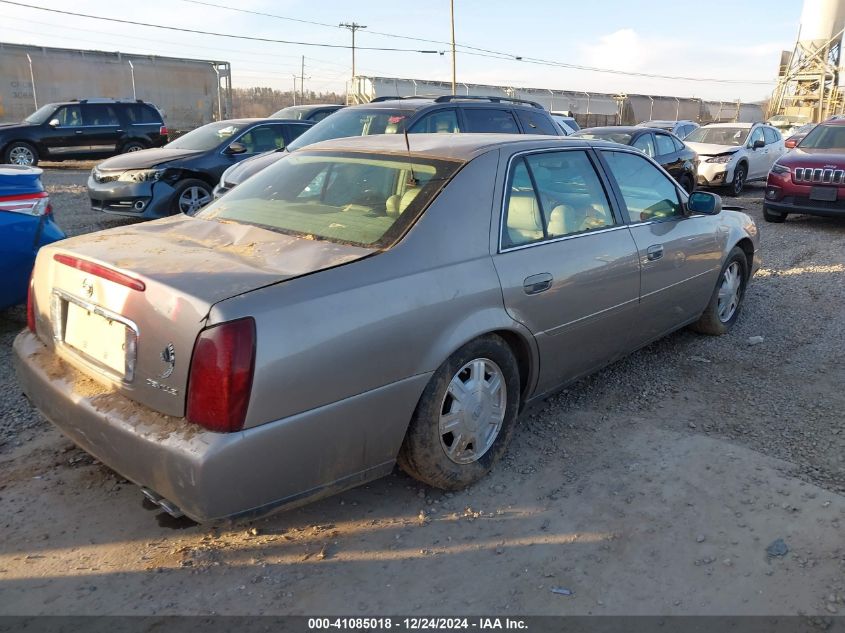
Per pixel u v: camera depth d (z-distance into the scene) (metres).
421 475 3.10
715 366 4.83
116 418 2.56
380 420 2.76
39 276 3.13
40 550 2.82
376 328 2.67
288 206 3.43
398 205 3.15
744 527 3.00
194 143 10.23
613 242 3.91
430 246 2.99
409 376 2.82
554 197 3.68
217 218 3.52
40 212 5.04
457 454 3.17
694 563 2.78
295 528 3.00
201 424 2.37
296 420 2.49
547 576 2.71
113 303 2.63
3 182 4.86
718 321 5.34
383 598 2.59
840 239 9.58
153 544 2.88
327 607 2.54
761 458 3.55
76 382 2.82
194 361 2.36
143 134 19.05
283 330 2.43
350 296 2.64
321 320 2.53
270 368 2.39
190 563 2.76
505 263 3.24
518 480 3.38
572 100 42.34
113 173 9.30
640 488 3.30
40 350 3.14
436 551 2.86
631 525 3.02
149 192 9.21
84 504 3.14
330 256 2.80
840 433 3.81
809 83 43.97
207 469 2.32
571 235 3.69
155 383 2.48
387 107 8.27
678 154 13.40
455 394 3.09
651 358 4.99
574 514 3.11
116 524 3.00
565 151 3.88
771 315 6.00
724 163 14.66
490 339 3.19
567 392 4.41
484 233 3.21
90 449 2.73
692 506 3.15
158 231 3.30
